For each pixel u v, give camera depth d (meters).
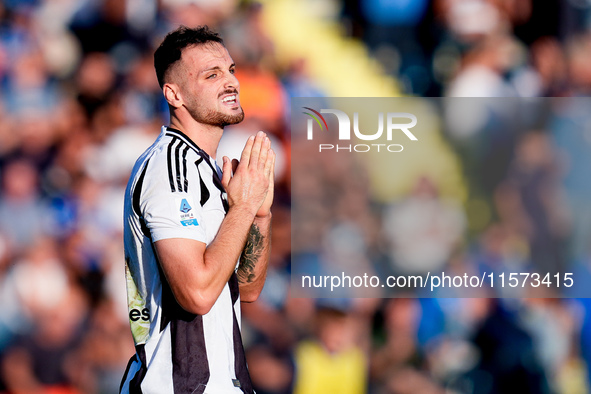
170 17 25.77
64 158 23.58
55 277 21.55
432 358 20.39
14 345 20.55
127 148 23.45
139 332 9.11
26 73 25.62
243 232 8.84
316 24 27.89
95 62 25.47
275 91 23.84
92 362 20.25
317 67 26.53
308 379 19.28
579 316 21.44
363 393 19.91
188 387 8.69
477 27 25.11
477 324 20.69
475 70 24.41
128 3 26.06
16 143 23.70
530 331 20.30
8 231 22.34
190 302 8.32
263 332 19.73
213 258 8.49
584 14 25.72
